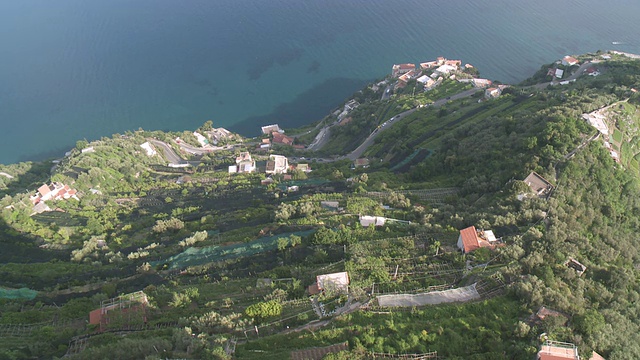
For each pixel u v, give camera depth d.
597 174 118.38
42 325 95.50
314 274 94.50
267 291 92.94
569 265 89.62
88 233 144.75
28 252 135.12
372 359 68.88
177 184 181.88
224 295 95.06
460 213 110.31
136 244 135.00
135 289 106.62
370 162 187.38
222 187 173.00
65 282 116.06
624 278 88.88
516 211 103.44
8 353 84.19
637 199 120.56
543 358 65.00
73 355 76.94
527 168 118.12
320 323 78.69
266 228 125.19
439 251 95.38
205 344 74.62
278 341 74.19
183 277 109.19
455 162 148.38
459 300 80.19
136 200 169.25
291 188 159.50
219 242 123.25
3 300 106.81
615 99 158.00
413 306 78.25
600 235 106.38
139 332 83.38
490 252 90.50
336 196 138.50
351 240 105.44
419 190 139.12
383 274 88.44
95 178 176.25
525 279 80.75
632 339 74.88
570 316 74.00
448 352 69.81
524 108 184.75
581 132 130.50
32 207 158.25
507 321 73.88
